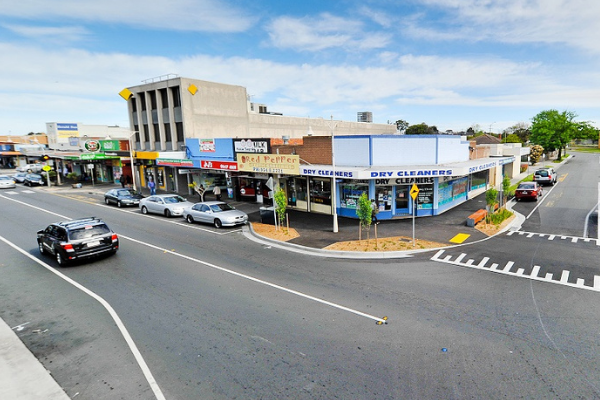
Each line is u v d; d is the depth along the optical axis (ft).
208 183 110.42
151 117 121.19
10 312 33.12
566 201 87.35
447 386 21.08
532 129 226.99
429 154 71.92
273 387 21.47
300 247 52.16
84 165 166.71
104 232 47.29
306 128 152.66
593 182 119.65
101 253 46.75
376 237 52.85
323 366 23.44
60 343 27.43
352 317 30.25
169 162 108.27
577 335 26.48
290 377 22.38
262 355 24.90
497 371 22.40
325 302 33.37
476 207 80.84
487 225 62.59
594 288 35.19
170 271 43.32
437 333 27.22
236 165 85.76
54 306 34.19
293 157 71.72
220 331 28.45
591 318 29.07
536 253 46.78
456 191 84.02
